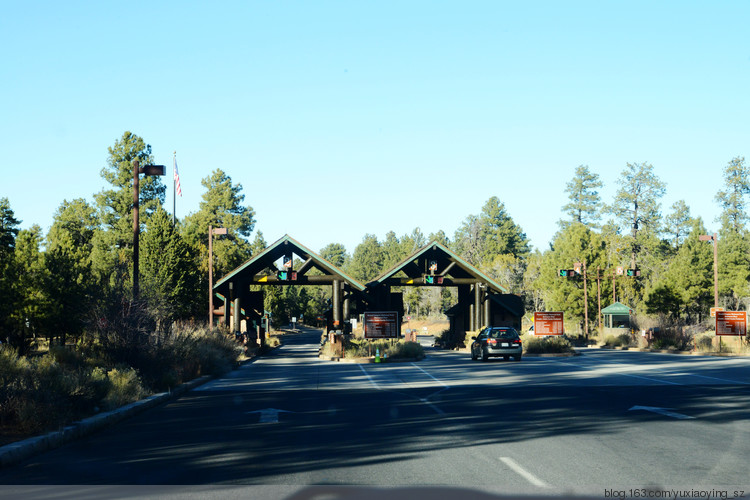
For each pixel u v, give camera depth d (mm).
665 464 8852
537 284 76625
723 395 17312
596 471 8445
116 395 15141
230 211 113062
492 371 27859
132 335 20688
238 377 26203
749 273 79250
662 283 67312
